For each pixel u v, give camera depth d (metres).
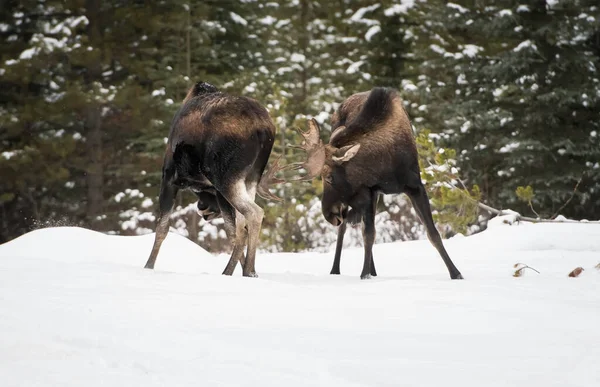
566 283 16.06
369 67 63.72
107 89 54.72
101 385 7.75
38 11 57.41
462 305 12.66
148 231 54.72
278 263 25.03
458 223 32.34
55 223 55.34
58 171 55.50
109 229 55.50
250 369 8.37
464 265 22.22
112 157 58.00
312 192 49.38
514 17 54.62
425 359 8.87
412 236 41.94
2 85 56.50
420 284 15.77
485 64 57.81
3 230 57.38
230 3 60.62
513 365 8.62
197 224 51.78
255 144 17.41
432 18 58.81
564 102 53.03
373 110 18.45
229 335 10.03
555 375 8.23
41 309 11.82
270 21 62.91
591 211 54.78
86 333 10.06
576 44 54.59
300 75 67.00
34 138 55.72
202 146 17.48
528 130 54.81
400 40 64.06
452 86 59.25
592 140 53.78
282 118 48.00
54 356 8.95
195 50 58.22
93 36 56.88
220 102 17.47
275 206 43.03
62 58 55.81
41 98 55.50
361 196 18.56
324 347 9.42
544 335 10.21
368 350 9.28
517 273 18.80
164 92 56.44
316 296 13.59
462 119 55.47
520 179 53.53
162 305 12.32
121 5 57.91
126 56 57.00
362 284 15.98
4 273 16.17
